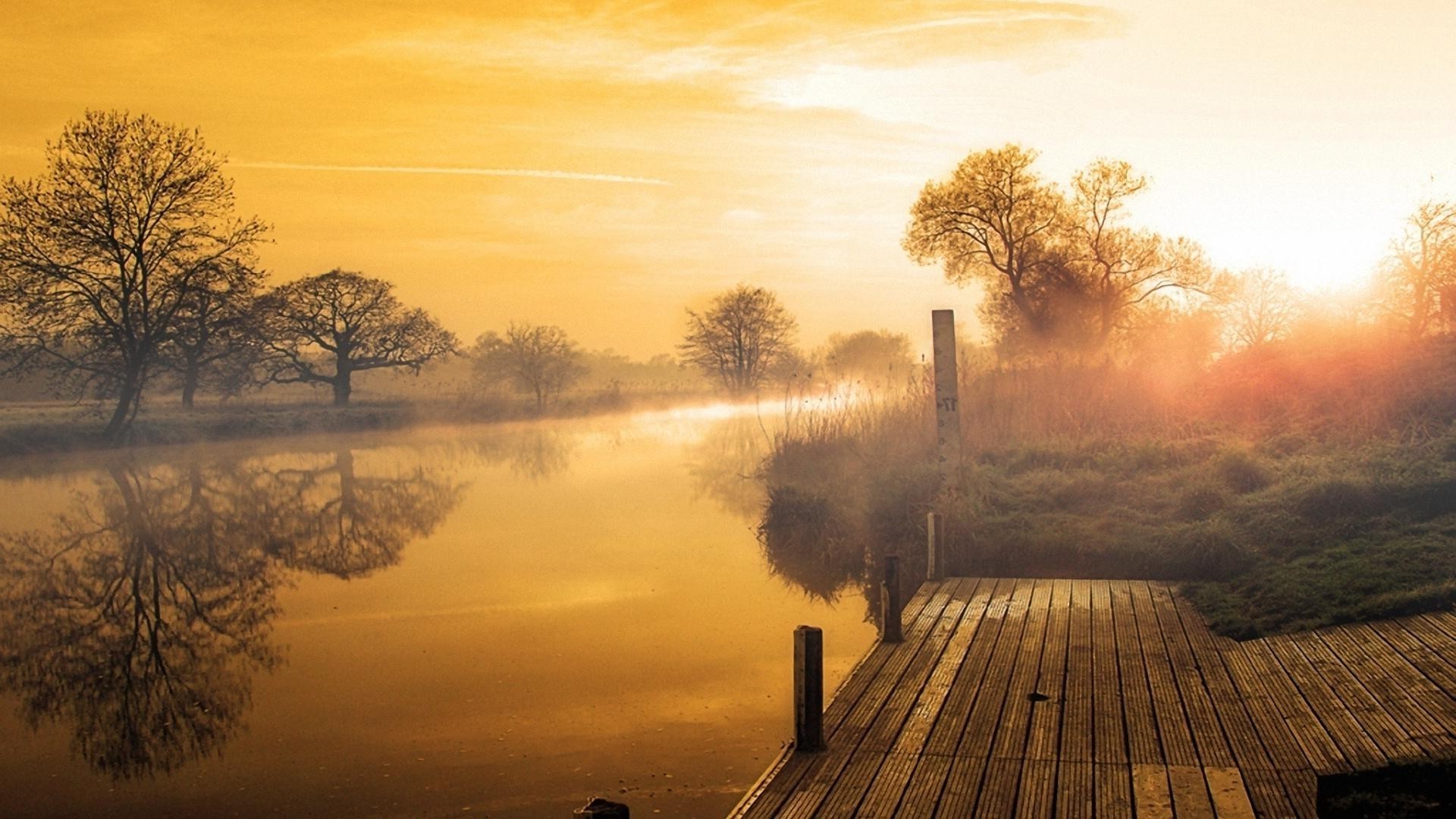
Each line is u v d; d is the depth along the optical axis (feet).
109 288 121.70
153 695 33.01
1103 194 135.54
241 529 67.26
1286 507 41.60
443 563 53.11
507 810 23.31
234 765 26.68
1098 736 22.26
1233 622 30.53
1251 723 22.66
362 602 44.93
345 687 32.81
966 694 25.43
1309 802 18.62
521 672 33.68
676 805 23.20
